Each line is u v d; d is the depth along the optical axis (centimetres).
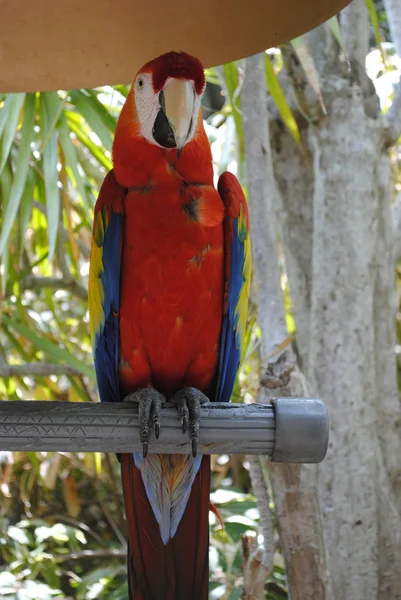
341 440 344
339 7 192
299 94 355
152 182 213
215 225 215
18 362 552
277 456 198
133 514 220
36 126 381
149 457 218
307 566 280
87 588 479
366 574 340
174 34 224
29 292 606
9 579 430
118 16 217
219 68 314
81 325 536
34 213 451
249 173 295
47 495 572
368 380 351
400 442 366
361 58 363
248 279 240
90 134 442
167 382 232
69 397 499
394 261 386
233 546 387
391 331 373
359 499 342
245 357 345
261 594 280
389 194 379
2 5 212
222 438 198
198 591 216
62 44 229
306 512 279
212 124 447
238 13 210
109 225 219
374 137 363
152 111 211
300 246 378
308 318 371
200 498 218
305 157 374
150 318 218
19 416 195
